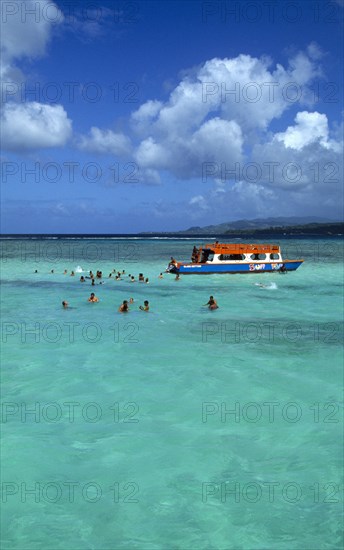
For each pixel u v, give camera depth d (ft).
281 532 20.89
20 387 38.81
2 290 97.45
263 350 50.24
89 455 27.53
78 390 38.14
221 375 41.91
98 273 118.83
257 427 31.19
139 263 167.22
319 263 168.55
